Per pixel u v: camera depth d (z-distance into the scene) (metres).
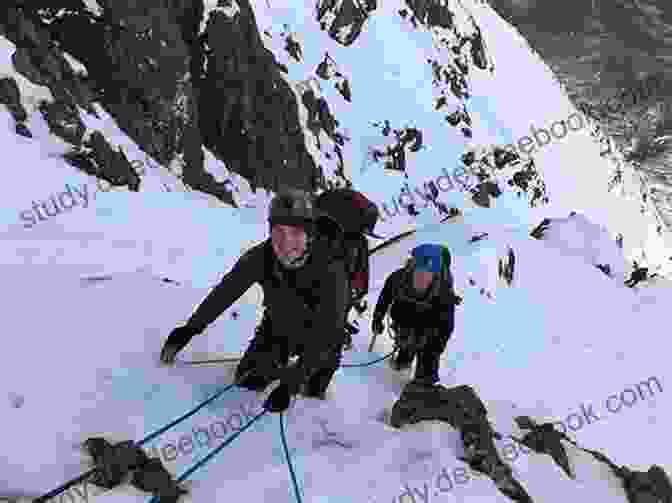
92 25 16.91
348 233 4.11
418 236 17.95
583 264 18.53
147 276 5.51
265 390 4.34
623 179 85.06
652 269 81.56
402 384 6.15
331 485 3.59
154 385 4.07
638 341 15.09
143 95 17.81
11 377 3.86
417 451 4.04
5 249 7.68
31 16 16.19
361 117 49.91
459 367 11.30
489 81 71.94
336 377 5.17
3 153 11.12
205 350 4.67
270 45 44.19
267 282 3.82
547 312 15.57
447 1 68.62
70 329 4.39
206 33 26.12
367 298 12.60
